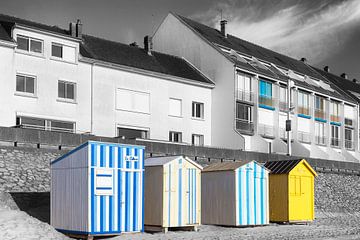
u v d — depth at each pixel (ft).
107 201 63.16
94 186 62.13
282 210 89.10
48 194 80.18
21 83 109.09
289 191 88.84
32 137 84.07
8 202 74.38
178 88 141.79
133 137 126.82
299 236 73.15
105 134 122.52
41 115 110.93
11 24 109.19
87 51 125.59
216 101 151.43
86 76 120.16
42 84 111.86
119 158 64.95
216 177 83.05
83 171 62.69
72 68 117.50
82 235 62.08
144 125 131.44
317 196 127.95
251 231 76.07
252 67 158.20
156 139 129.59
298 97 179.63
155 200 71.41
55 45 115.34
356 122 214.48
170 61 152.46
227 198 81.25
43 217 70.95
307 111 183.83
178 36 165.07
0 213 67.21
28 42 110.83
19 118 107.86
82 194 62.39
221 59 152.25
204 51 156.97
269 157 127.24
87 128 119.14
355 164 147.64
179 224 71.82
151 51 149.07
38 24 122.72
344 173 141.28
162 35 169.68
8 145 80.33
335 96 198.70
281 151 163.02
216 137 149.89
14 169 79.00
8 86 106.11
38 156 82.89
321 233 78.02
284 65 192.95
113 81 125.39
